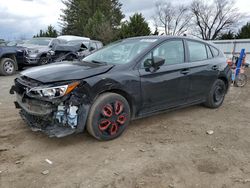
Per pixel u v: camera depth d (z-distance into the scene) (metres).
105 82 3.54
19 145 3.59
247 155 3.45
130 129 4.26
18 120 4.57
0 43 12.24
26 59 11.73
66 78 3.33
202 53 5.22
